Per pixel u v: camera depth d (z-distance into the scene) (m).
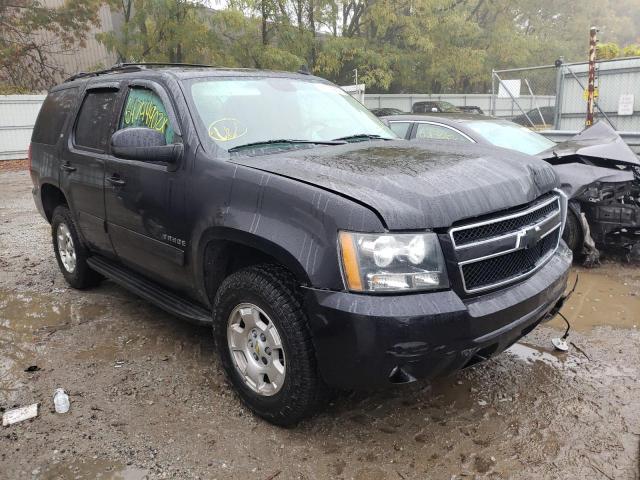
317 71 23.06
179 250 3.54
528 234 2.95
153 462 2.84
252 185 2.99
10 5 24.09
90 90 4.76
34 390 3.56
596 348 4.07
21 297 5.24
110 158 4.16
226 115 3.64
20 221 8.89
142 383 3.62
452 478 2.71
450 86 30.34
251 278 2.98
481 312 2.66
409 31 24.11
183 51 21.52
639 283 5.43
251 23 20.77
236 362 3.21
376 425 3.14
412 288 2.57
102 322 4.62
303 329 2.79
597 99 12.55
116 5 22.95
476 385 3.56
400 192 2.70
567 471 2.74
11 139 18.83
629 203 5.84
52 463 2.85
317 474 2.74
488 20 30.03
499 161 3.29
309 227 2.70
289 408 2.94
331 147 3.60
